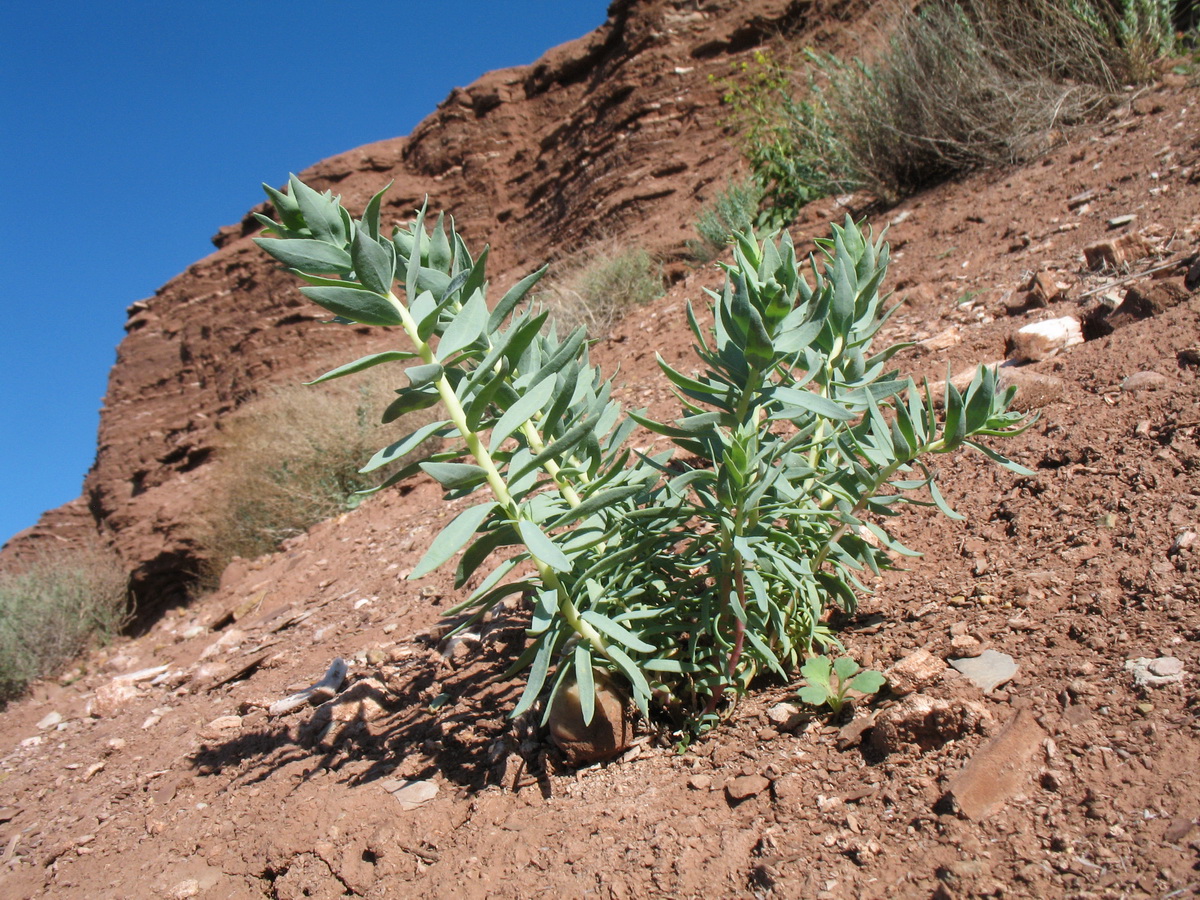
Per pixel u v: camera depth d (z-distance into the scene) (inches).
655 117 674.8
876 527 75.7
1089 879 49.8
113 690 173.5
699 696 80.0
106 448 1043.9
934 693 67.8
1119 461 94.3
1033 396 113.1
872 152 271.4
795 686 79.3
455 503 214.4
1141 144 198.5
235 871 85.1
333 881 76.4
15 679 266.2
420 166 965.8
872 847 57.6
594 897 62.6
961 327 154.5
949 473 108.5
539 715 85.2
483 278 70.2
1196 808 51.4
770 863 59.4
